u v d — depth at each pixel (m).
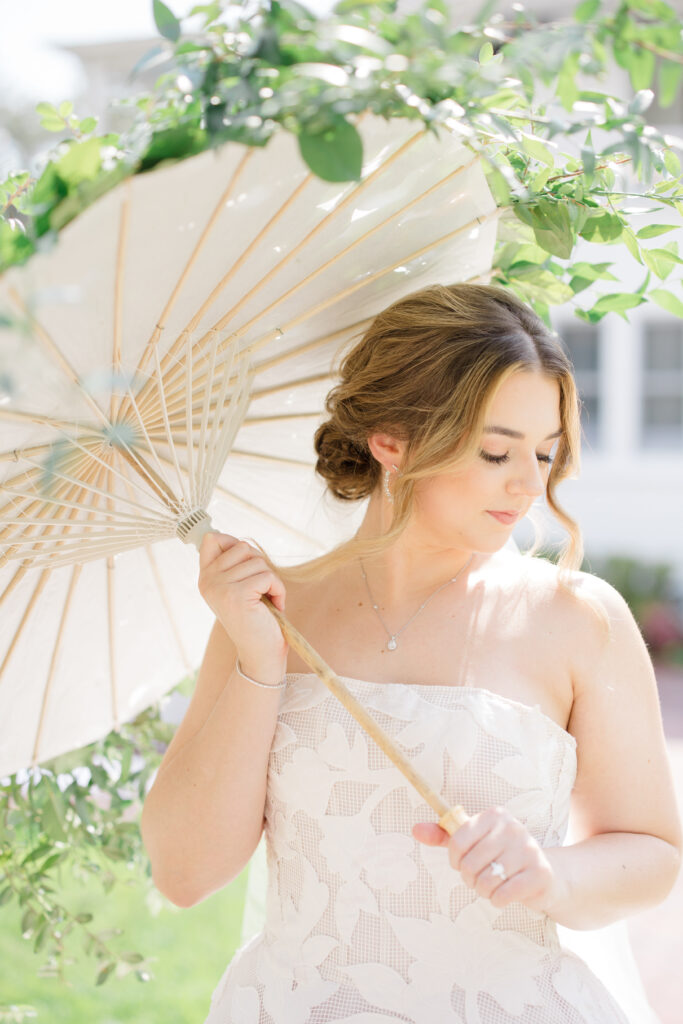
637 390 11.27
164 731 2.63
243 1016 1.72
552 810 1.65
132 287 1.45
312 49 1.23
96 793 2.73
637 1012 2.00
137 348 1.60
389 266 1.82
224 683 1.89
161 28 1.33
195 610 2.31
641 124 1.38
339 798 1.69
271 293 1.71
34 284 1.14
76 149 1.22
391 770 1.66
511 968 1.63
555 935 1.71
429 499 1.74
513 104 1.56
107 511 1.67
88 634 2.15
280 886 1.78
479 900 1.63
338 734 1.69
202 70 1.27
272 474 2.16
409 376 1.73
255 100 1.23
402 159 1.59
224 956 4.21
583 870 1.57
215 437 1.72
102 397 1.62
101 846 2.54
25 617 1.99
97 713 2.33
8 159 1.97
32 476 1.74
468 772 1.62
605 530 11.36
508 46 1.28
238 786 1.71
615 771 1.70
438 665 1.75
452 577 1.85
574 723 1.74
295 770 1.72
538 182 1.73
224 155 1.27
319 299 1.80
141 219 1.32
